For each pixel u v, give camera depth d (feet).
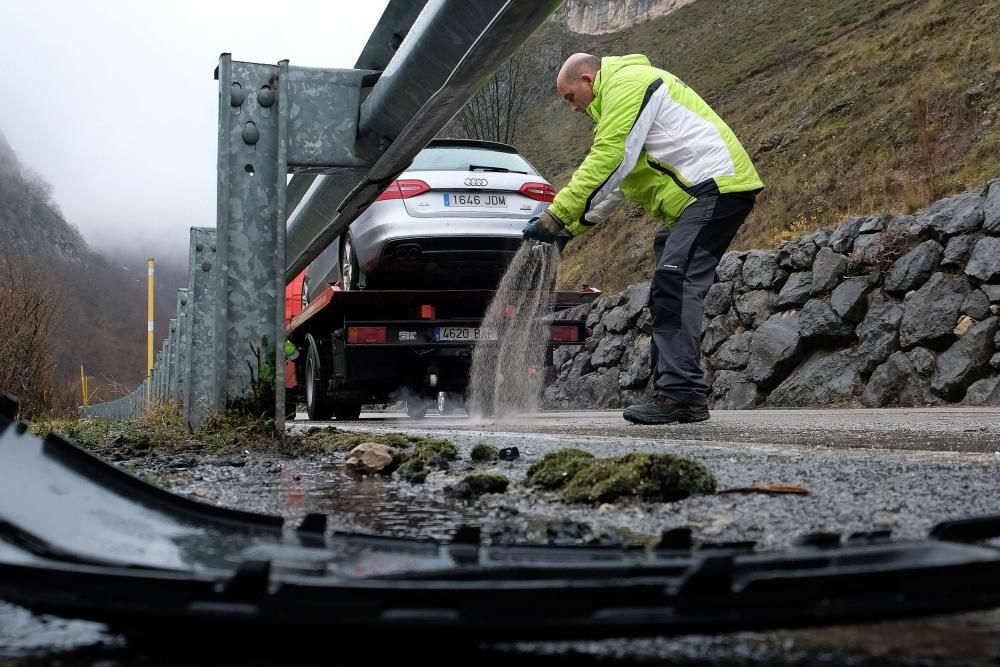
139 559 2.50
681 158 14.60
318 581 1.99
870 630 2.41
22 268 28.94
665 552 2.60
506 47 9.30
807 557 2.26
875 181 44.62
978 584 1.92
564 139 150.00
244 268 11.58
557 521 4.92
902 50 63.31
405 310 25.05
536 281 20.54
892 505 4.97
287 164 11.52
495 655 2.22
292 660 2.06
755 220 51.93
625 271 61.36
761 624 1.84
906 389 30.09
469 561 2.62
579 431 14.06
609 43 220.02
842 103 61.36
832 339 33.73
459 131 90.48
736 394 36.91
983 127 41.81
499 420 23.12
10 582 1.98
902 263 31.55
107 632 2.33
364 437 11.76
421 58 10.24
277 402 11.45
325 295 24.39
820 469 6.87
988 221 29.19
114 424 20.12
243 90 11.54
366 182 12.25
